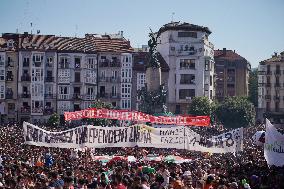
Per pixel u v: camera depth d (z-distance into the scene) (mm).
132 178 18812
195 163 30656
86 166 27844
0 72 112562
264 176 23734
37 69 113562
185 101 120562
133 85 117750
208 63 122625
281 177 24078
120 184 18328
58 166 26172
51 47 114312
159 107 81875
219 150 31766
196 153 43344
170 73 120938
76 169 24922
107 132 29844
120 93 117375
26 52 113250
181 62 121250
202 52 121500
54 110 114188
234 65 149625
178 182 19516
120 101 117312
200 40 121562
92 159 34312
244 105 113562
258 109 142000
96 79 116750
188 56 121125
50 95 114125
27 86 113375
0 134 58000
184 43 121125
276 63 140125
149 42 83500
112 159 32750
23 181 19844
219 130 84812
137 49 134375
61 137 29047
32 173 22000
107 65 117000
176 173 22766
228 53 152750
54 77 114125
